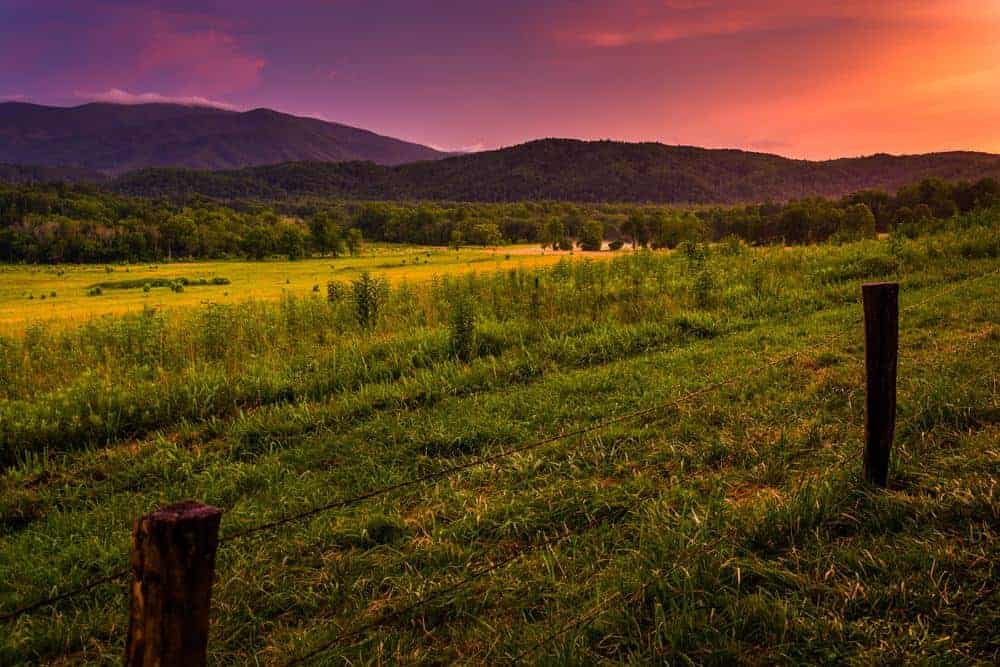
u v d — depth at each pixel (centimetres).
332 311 1404
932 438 512
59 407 795
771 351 913
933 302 1132
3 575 468
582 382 832
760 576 360
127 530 527
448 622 369
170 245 16438
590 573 393
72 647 389
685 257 2230
